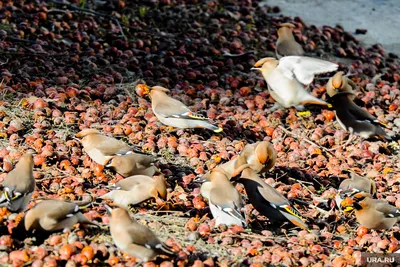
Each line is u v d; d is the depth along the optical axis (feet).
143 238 35.60
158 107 50.62
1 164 44.78
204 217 42.19
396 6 79.41
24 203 39.24
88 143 45.27
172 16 71.20
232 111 56.39
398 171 51.11
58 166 45.62
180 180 46.06
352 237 43.37
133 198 41.73
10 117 50.08
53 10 67.92
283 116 56.49
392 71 68.13
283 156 51.29
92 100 54.49
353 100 57.82
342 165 51.03
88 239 38.01
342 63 68.39
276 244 40.63
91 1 72.28
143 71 60.59
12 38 61.93
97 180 44.62
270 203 42.32
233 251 39.04
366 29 75.36
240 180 43.34
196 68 62.54
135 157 44.39
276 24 73.51
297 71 54.39
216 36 68.03
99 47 63.36
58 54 60.49
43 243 37.68
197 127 50.34
